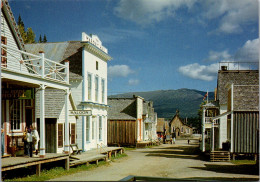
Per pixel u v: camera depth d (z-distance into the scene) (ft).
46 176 46.88
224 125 90.84
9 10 53.62
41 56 49.75
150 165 67.00
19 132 54.49
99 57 95.81
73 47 92.27
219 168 61.98
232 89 76.74
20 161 43.50
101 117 97.66
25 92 47.98
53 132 63.77
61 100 66.85
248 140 74.69
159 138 192.34
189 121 391.45
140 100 143.23
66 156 54.80
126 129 134.92
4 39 52.08
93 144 89.20
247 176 51.11
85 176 49.37
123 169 59.77
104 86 100.68
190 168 62.08
